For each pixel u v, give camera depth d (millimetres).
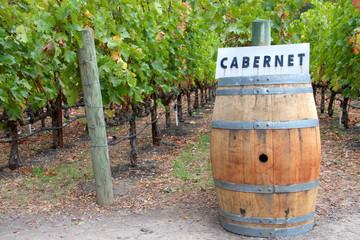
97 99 4090
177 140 8062
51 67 4500
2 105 4996
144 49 5270
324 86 10344
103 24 4203
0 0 4492
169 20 6621
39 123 11609
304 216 3215
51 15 3967
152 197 4445
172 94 8336
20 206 4258
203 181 5016
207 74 12148
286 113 3066
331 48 7562
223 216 3406
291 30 5344
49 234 3389
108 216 3846
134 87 4844
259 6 5223
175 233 3320
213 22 5320
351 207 3844
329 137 7531
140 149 7262
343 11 7023
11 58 4840
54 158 6852
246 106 3133
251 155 3105
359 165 5465
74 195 4625
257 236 3211
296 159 3088
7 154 7410
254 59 3248
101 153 4145
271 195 3121
